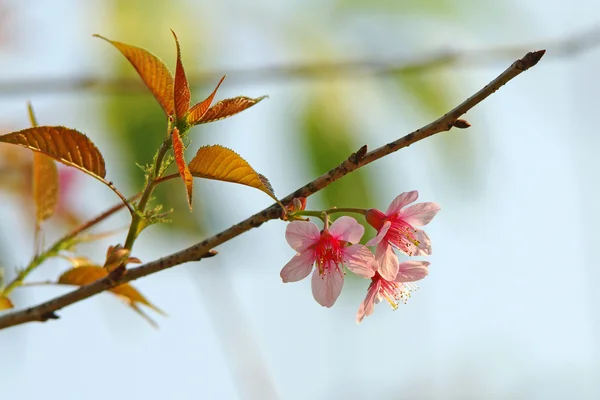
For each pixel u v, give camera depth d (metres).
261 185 0.83
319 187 0.85
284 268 0.86
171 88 0.85
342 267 0.87
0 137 0.84
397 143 0.84
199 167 0.83
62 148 0.84
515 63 0.83
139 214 0.85
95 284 0.87
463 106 0.84
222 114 0.85
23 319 0.87
